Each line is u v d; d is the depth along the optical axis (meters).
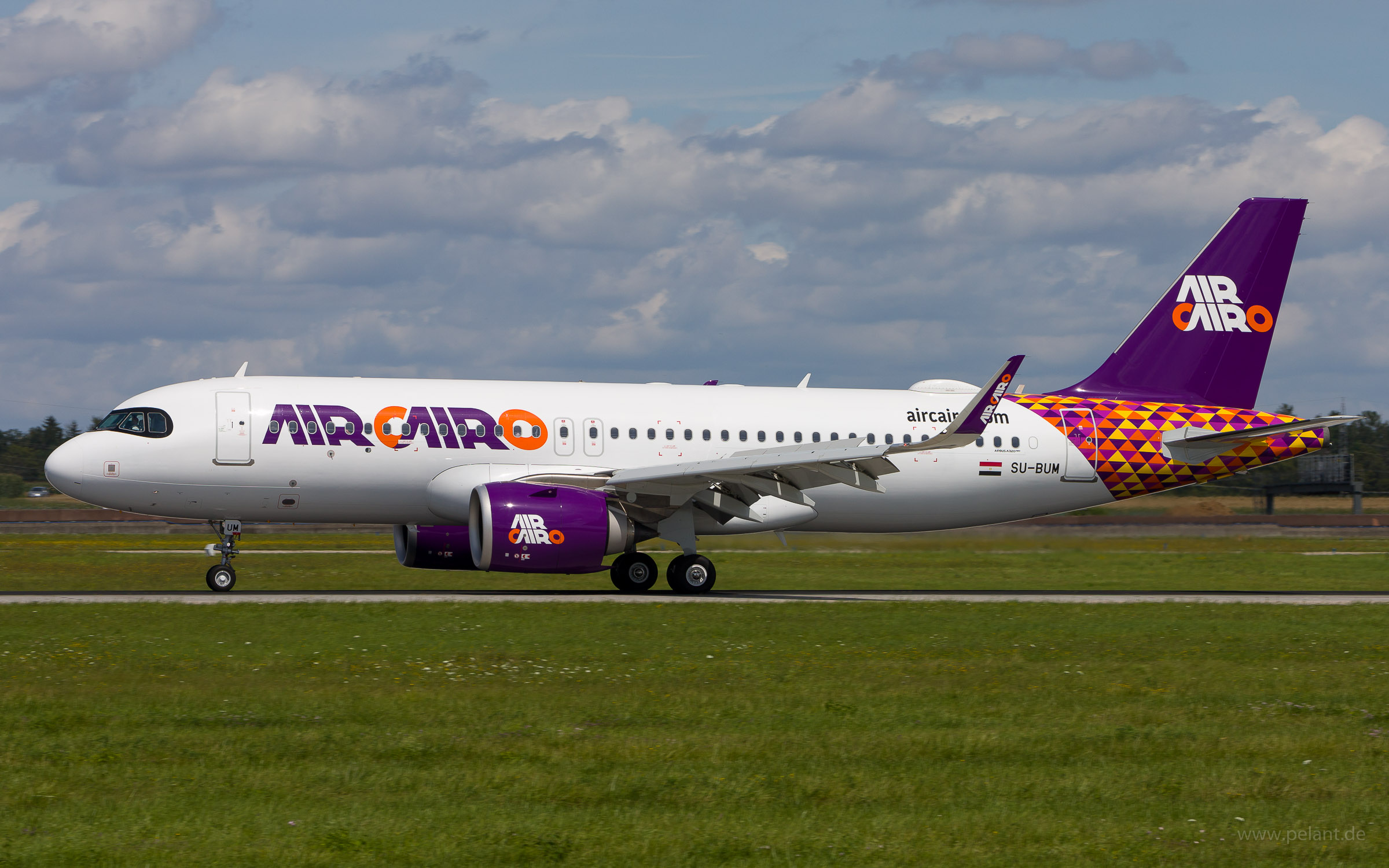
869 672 56.69
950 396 105.25
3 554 141.38
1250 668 59.22
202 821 31.39
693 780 36.03
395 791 34.53
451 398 93.25
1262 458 106.44
